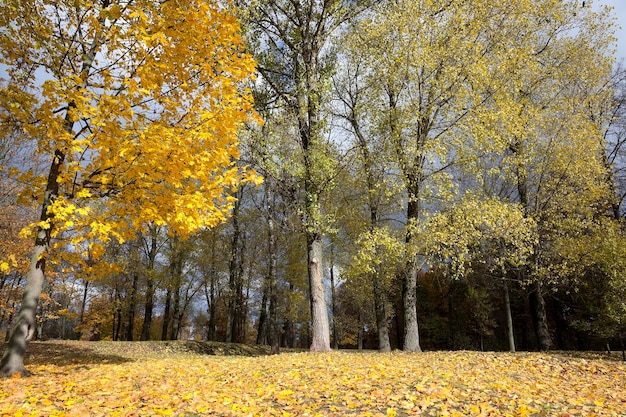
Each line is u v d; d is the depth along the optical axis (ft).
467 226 34.68
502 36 40.11
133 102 18.25
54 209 15.70
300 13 40.60
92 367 23.36
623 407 16.15
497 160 43.91
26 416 11.88
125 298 72.28
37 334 66.64
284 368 22.70
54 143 18.62
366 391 16.66
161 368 23.38
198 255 73.00
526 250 37.58
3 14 15.84
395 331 118.42
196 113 18.11
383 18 38.86
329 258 59.41
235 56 18.08
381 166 38.55
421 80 36.88
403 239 38.81
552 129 43.19
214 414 13.26
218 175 18.30
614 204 49.93
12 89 16.88
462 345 90.53
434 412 14.20
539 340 46.42
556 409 15.62
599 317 40.83
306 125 38.75
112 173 17.47
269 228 52.08
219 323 124.67
